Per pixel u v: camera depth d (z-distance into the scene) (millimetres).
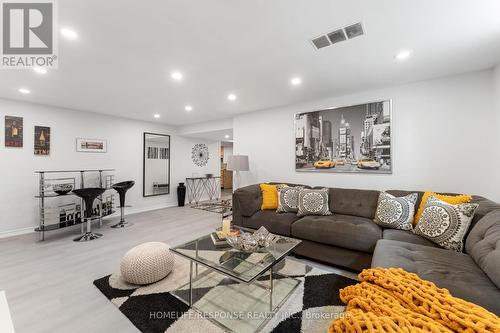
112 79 2715
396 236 2051
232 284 2014
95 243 3090
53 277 2148
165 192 5828
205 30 1749
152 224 4090
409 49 2039
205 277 2137
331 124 3395
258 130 4258
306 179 3648
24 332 1453
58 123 4000
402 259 1521
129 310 1663
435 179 2670
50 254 2709
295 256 2619
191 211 5273
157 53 2100
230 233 2129
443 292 1067
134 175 5164
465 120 2514
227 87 2998
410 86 2818
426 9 1508
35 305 1724
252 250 1873
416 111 2779
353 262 2197
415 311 985
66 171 4074
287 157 3875
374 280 1231
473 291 1125
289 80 2773
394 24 1677
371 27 1719
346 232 2205
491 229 1456
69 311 1654
